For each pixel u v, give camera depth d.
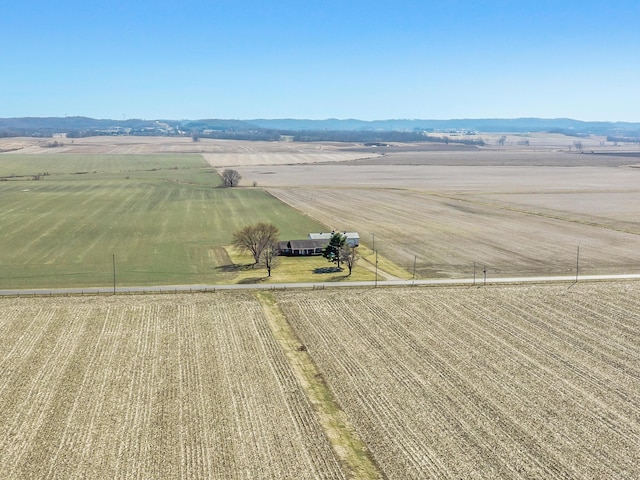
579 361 71.81
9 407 59.78
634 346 76.31
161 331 80.12
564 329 81.94
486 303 92.19
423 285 102.75
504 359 72.38
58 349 73.88
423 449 53.41
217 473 49.56
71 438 54.38
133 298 93.75
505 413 59.59
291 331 81.06
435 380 66.69
